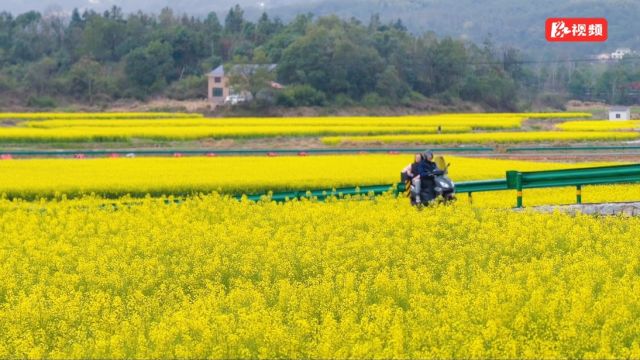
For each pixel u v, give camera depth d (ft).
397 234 104.88
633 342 58.95
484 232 104.58
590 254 89.92
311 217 119.14
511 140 373.81
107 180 200.44
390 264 91.45
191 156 311.88
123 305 76.33
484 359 56.95
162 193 187.73
